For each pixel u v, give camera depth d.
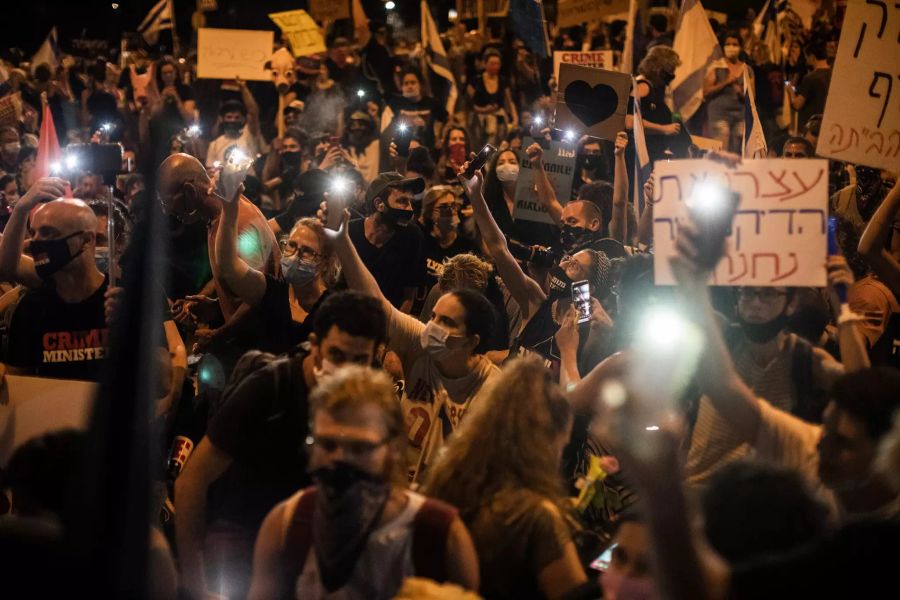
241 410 4.00
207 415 5.40
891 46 5.64
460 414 4.64
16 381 4.70
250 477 4.03
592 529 3.99
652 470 2.45
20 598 2.75
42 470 3.21
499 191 8.25
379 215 7.05
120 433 2.67
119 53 17.28
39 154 8.03
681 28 11.32
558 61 10.89
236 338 5.51
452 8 17.30
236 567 4.03
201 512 4.04
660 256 4.02
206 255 6.52
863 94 5.68
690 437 4.11
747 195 3.97
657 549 2.45
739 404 3.45
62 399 4.64
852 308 5.71
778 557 2.62
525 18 9.91
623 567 3.09
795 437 3.56
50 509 3.20
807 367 4.16
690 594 2.44
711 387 3.42
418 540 3.11
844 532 2.63
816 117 9.60
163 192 5.75
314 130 12.87
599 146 9.90
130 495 2.65
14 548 2.84
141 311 2.73
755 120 7.19
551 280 5.89
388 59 14.56
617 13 12.12
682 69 11.27
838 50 5.71
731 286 4.51
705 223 3.04
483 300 4.59
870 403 3.20
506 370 3.65
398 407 3.18
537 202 7.91
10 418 4.62
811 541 2.67
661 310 4.24
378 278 7.12
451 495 3.50
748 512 2.71
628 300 4.74
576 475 4.63
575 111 7.59
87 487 2.66
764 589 2.56
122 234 6.50
